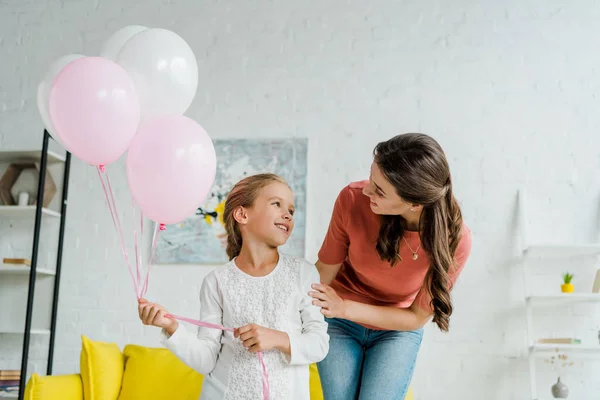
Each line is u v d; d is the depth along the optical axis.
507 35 3.93
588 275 3.71
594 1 3.90
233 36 4.13
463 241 2.08
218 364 1.82
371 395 2.04
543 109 3.84
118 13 4.27
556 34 3.90
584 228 3.73
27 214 4.04
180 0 4.22
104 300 3.94
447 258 1.95
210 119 4.05
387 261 2.10
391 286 2.18
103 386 3.08
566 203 3.75
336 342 2.16
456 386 3.64
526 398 3.61
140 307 1.73
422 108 3.90
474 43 3.94
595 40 3.87
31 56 4.29
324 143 3.93
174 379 3.16
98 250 4.00
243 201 1.92
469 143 3.85
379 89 3.95
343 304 1.97
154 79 1.96
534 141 3.82
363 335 2.18
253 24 4.13
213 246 3.86
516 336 3.66
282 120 3.99
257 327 1.69
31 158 4.05
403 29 4.00
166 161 1.81
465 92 3.89
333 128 3.94
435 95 3.91
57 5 4.31
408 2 4.02
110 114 1.81
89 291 3.96
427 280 2.04
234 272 1.89
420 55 3.96
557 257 3.73
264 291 1.85
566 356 3.61
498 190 3.80
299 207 3.84
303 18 4.09
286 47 4.07
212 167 1.90
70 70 1.82
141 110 2.00
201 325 1.77
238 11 4.16
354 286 2.24
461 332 3.69
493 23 3.95
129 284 3.94
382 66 3.97
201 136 1.88
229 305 1.84
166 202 1.86
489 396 3.62
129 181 1.89
